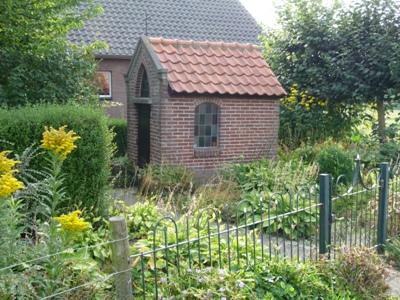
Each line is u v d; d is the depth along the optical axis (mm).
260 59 11547
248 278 4051
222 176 9062
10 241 3236
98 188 5699
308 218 5762
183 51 10664
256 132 11000
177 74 10055
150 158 10586
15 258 3211
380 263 4785
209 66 10664
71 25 9711
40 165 5379
